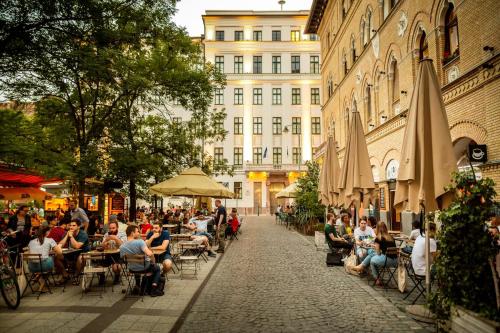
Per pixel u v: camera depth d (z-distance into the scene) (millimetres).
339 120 29594
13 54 8062
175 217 20500
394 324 6324
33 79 9977
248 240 20219
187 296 8047
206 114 20359
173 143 18750
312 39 53844
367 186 11398
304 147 52500
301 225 25266
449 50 13852
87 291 8445
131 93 15680
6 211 20016
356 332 5953
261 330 6074
